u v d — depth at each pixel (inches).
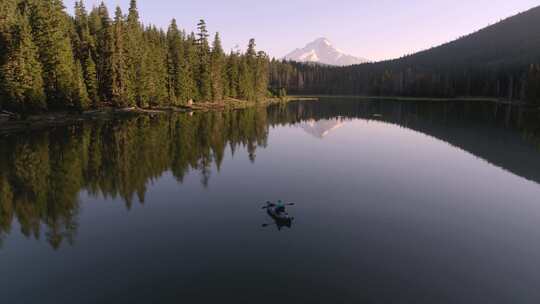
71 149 1411.2
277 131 2122.3
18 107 1932.8
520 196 887.7
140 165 1186.0
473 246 605.3
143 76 2886.3
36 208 789.2
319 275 503.5
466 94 5974.4
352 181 1021.8
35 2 2309.3
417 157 1366.9
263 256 562.3
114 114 2554.1
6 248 597.3
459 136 1910.7
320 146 1612.9
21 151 1362.0
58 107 2247.8
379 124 2536.9
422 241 624.4
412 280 494.9
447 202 840.3
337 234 651.5
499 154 1414.9
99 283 488.7
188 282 486.3
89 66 2518.5
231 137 1823.3
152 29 4023.1
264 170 1147.3
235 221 714.8
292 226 690.8
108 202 829.2
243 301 439.8
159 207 796.6
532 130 2102.6
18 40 1966.0
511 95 4633.4
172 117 2630.4
